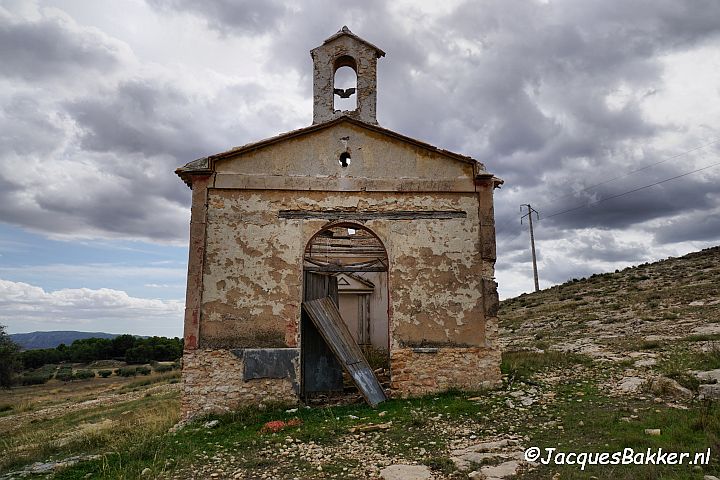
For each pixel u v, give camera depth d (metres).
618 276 32.97
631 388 8.20
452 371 9.78
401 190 10.47
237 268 9.88
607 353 11.73
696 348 10.59
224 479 5.66
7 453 9.08
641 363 9.85
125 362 49.09
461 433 6.90
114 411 14.63
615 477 4.78
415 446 6.44
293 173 10.37
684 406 7.04
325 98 11.83
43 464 7.51
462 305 10.09
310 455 6.34
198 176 10.18
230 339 9.57
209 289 9.73
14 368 33.38
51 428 13.11
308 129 10.51
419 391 9.66
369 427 7.38
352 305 18.48
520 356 12.69
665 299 20.77
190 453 6.75
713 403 6.88
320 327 9.98
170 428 8.90
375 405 9.15
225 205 10.12
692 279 24.73
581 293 29.97
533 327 21.80
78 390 28.69
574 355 11.89
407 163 10.62
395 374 9.74
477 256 10.33
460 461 5.65
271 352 9.55
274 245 10.04
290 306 9.81
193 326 9.54
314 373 10.48
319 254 15.59
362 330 18.27
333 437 7.11
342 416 8.44
